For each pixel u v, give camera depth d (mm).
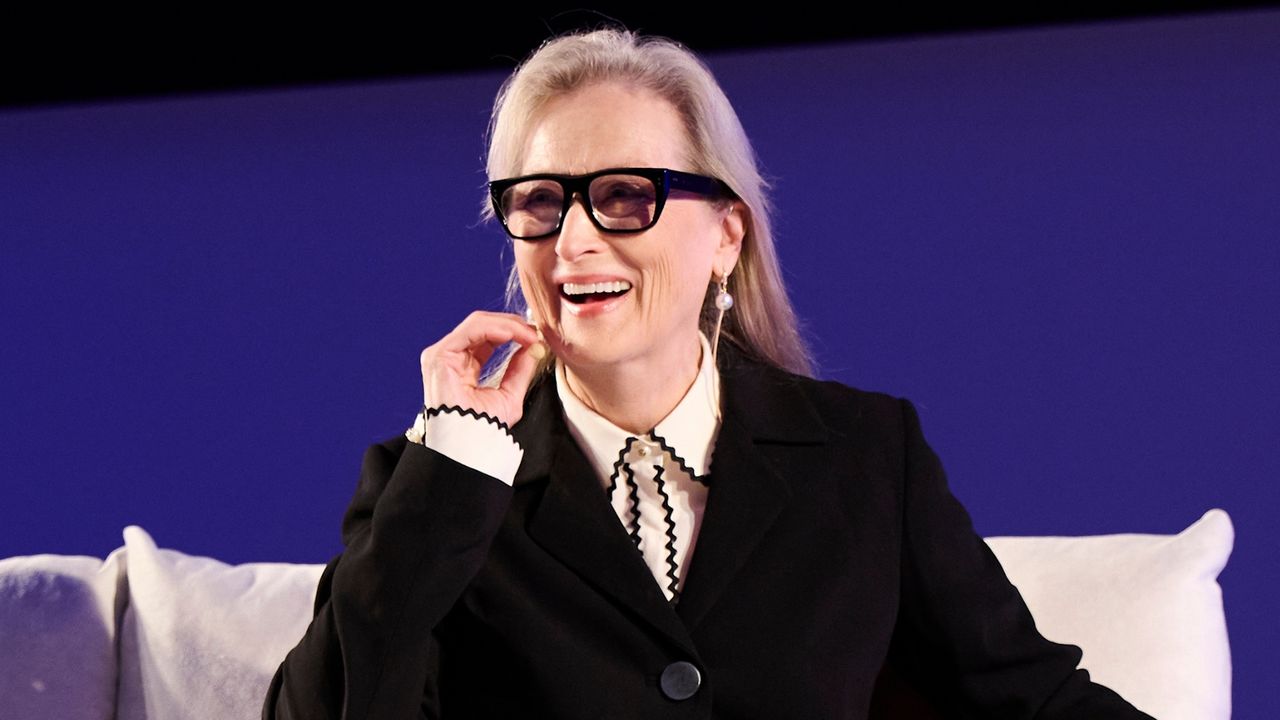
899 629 6395
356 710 5406
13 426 14250
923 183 14008
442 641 5918
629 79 5848
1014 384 12719
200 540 13445
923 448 6473
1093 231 13258
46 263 15391
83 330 14820
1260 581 11398
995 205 13672
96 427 14148
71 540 13508
